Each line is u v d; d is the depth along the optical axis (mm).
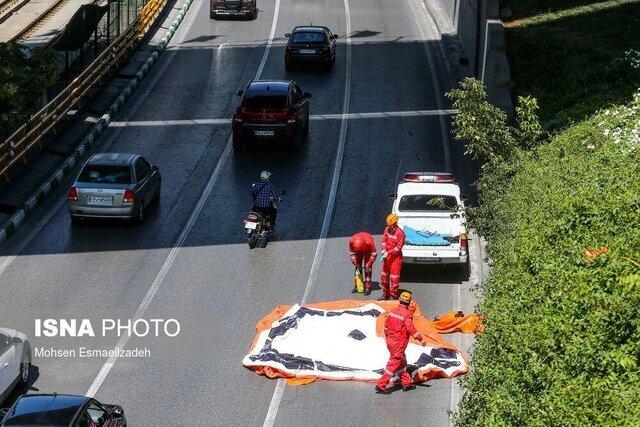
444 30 52375
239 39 51312
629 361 12039
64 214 29156
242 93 36188
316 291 23656
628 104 30781
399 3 60094
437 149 35438
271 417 17703
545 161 24703
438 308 22672
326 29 46625
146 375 19391
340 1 60375
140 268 25062
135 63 45812
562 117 33375
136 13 48906
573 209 18625
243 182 32031
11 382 18094
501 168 26156
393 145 35844
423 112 39781
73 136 36000
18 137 33500
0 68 35156
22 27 50688
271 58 47812
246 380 19188
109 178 27781
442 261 23828
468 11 46500
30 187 31125
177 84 43438
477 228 25172
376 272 25016
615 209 17391
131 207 27516
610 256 15258
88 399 15305
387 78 44562
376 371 19109
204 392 18688
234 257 25906
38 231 27734
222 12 54344
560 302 15094
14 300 22938
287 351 19766
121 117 38812
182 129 37500
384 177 32562
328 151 35312
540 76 39188
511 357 14094
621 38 42125
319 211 29516
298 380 18969
